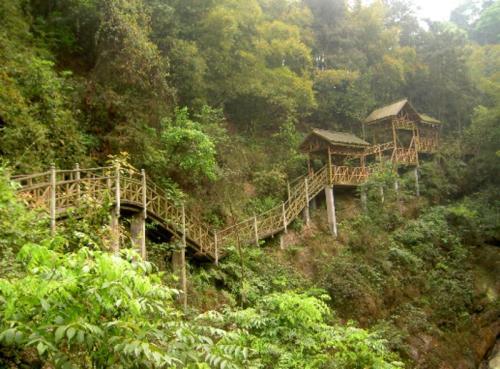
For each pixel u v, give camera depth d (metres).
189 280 13.68
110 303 3.76
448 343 17.73
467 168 28.98
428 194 26.86
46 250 3.97
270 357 7.33
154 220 12.88
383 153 28.91
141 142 16.05
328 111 30.64
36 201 8.09
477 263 22.53
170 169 17.50
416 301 18.95
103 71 16.45
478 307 20.11
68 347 4.11
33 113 12.66
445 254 22.36
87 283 3.77
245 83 24.17
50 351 3.54
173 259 13.45
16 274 5.30
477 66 35.50
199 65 20.33
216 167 18.52
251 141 24.66
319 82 30.56
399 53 34.62
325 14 34.47
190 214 15.50
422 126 30.19
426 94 35.09
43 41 16.73
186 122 17.70
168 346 4.03
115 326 3.78
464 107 34.47
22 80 13.04
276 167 23.06
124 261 3.86
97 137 15.73
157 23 19.36
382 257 19.83
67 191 9.37
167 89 17.28
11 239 6.02
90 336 3.53
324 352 8.54
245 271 15.34
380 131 29.48
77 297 3.74
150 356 3.56
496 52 35.81
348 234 20.88
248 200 20.44
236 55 24.56
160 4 19.47
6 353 4.49
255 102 25.91
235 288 14.59
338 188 24.12
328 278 17.27
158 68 16.94
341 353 8.50
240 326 7.74
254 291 14.56
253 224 17.70
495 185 28.17
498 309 20.08
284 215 18.94
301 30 31.56
